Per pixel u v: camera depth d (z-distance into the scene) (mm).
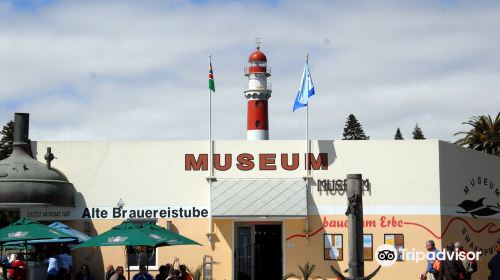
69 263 32625
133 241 25109
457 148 37938
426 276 31016
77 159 36344
